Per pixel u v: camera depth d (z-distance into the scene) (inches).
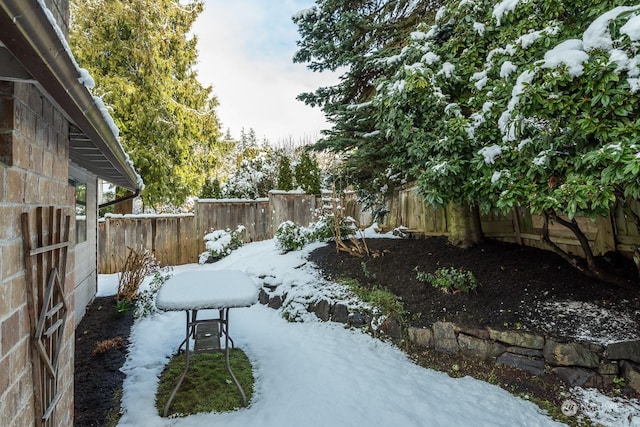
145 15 364.5
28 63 41.8
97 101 66.7
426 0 201.6
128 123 363.6
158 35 384.5
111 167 149.5
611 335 120.3
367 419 104.2
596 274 144.2
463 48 147.3
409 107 148.4
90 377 127.0
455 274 164.6
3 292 46.8
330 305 185.0
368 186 255.0
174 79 410.9
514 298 150.3
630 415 99.9
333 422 103.1
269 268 244.2
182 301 104.0
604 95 86.0
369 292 181.6
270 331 178.1
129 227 333.7
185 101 422.3
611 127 87.0
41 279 59.6
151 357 145.9
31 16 34.6
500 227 215.2
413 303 164.4
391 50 193.3
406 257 211.5
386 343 156.3
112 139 89.4
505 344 131.1
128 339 165.0
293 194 398.0
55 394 64.5
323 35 224.8
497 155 119.1
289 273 227.5
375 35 213.2
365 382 124.6
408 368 135.5
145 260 242.1
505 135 115.3
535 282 158.1
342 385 122.9
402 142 160.6
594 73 86.6
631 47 83.4
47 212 64.0
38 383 56.4
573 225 141.6
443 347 142.1
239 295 110.2
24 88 53.9
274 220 386.0
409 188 289.1
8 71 45.7
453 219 219.0
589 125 89.0
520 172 115.0
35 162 58.8
